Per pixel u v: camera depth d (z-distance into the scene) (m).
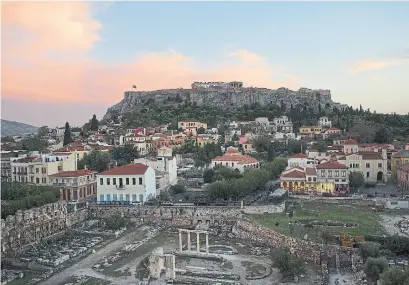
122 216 144.88
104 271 97.25
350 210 140.75
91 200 163.12
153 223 143.00
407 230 114.62
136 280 91.25
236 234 126.62
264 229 118.06
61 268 99.75
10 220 112.38
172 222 142.00
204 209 139.75
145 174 155.38
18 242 113.25
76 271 97.69
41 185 163.75
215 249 113.62
